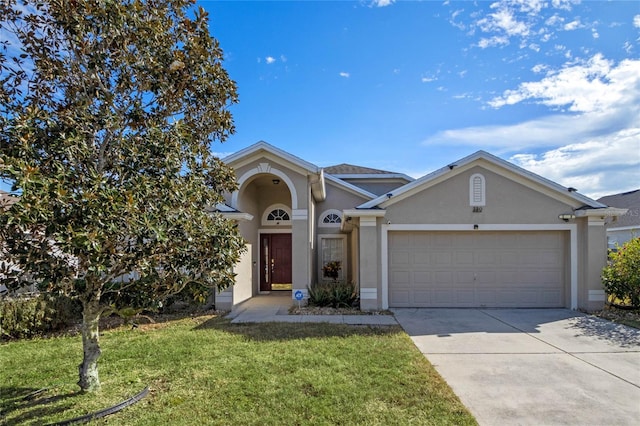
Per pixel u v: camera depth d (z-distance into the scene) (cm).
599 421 434
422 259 1168
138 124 520
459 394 508
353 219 1216
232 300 1153
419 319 993
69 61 489
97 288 470
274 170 1262
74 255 390
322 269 1656
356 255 1470
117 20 458
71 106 479
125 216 396
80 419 426
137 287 494
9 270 407
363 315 1056
